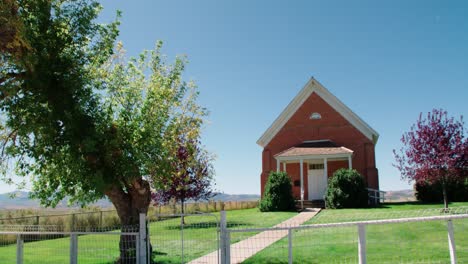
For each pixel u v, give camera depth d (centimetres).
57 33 1254
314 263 1220
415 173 2445
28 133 1264
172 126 1534
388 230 1697
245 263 1289
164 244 1680
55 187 1345
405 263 1170
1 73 1245
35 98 1247
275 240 1648
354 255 1285
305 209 2855
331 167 3394
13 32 1110
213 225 2219
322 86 3481
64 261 1471
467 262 1144
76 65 1268
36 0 1225
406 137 2495
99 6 1329
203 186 2717
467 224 1753
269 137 3544
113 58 1638
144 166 1327
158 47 1705
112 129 1297
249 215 2716
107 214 2639
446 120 2423
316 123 3462
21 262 1276
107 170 1286
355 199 2822
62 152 1305
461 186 3080
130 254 1272
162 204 2753
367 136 3369
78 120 1245
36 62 1170
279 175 2928
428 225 1766
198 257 1415
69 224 2392
